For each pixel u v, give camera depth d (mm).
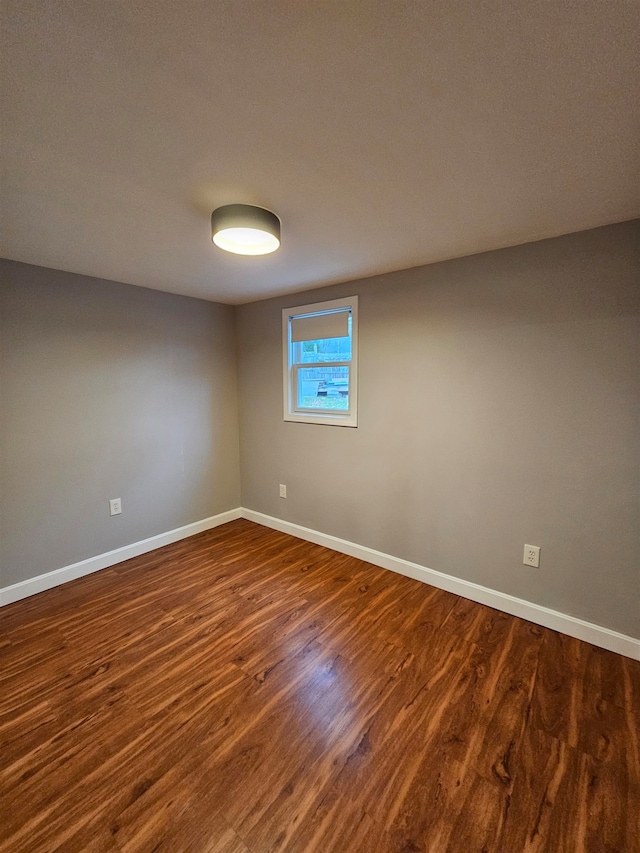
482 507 2279
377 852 1079
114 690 1652
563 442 1983
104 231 1820
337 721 1499
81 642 1970
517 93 963
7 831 1123
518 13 756
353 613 2221
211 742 1408
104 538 2805
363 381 2742
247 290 3006
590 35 799
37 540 2461
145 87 929
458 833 1125
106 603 2328
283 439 3357
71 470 2602
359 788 1248
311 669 1778
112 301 2740
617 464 1850
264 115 1038
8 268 2254
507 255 2064
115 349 2783
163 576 2664
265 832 1126
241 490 3838
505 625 2111
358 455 2850
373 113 1031
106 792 1233
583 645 1948
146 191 1446
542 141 1156
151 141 1148
